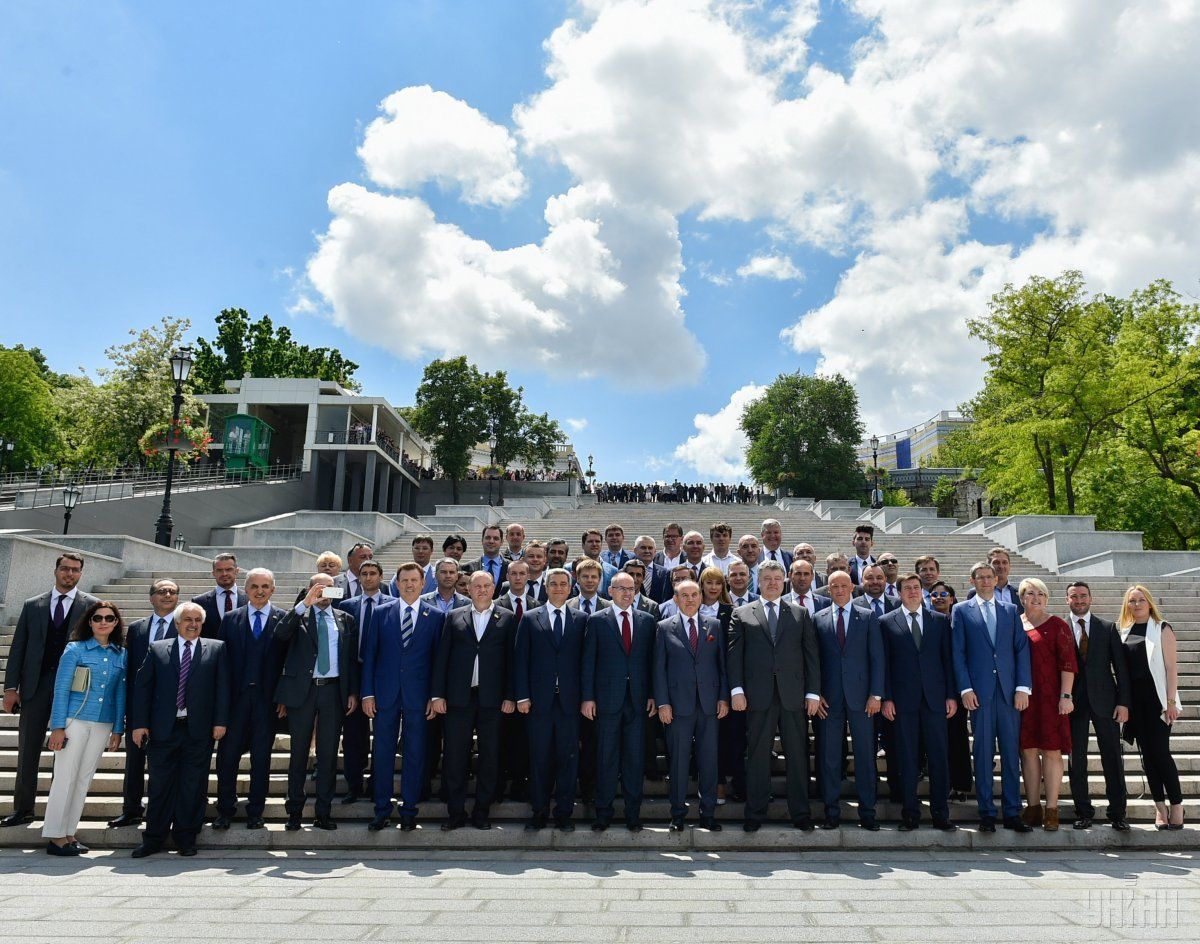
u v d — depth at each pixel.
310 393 41.88
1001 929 4.39
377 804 6.73
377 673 6.96
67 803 6.39
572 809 6.86
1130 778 7.89
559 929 4.37
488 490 50.84
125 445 36.56
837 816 6.82
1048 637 7.01
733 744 7.53
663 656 6.98
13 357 36.81
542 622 7.11
